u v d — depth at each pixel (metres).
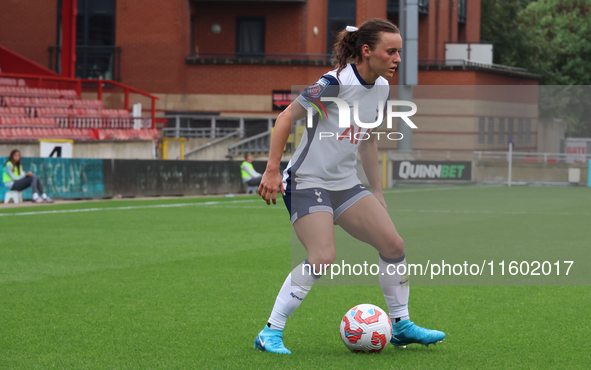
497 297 10.21
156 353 7.06
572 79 77.81
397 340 7.24
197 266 13.08
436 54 60.22
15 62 46.59
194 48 54.06
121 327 8.26
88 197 30.27
